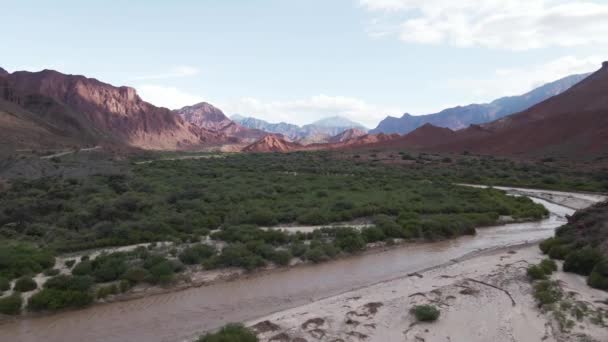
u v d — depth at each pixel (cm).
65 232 2431
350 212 2992
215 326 1389
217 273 1853
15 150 9331
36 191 3822
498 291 1570
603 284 1534
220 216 2894
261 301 1598
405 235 2511
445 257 2191
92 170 5669
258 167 6975
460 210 3291
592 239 1961
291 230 2617
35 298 1470
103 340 1298
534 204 3700
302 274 1909
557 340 1170
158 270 1741
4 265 1758
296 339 1220
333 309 1450
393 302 1500
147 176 5344
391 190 4334
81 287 1577
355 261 2119
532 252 2186
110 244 2216
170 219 2619
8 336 1311
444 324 1305
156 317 1457
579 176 6169
